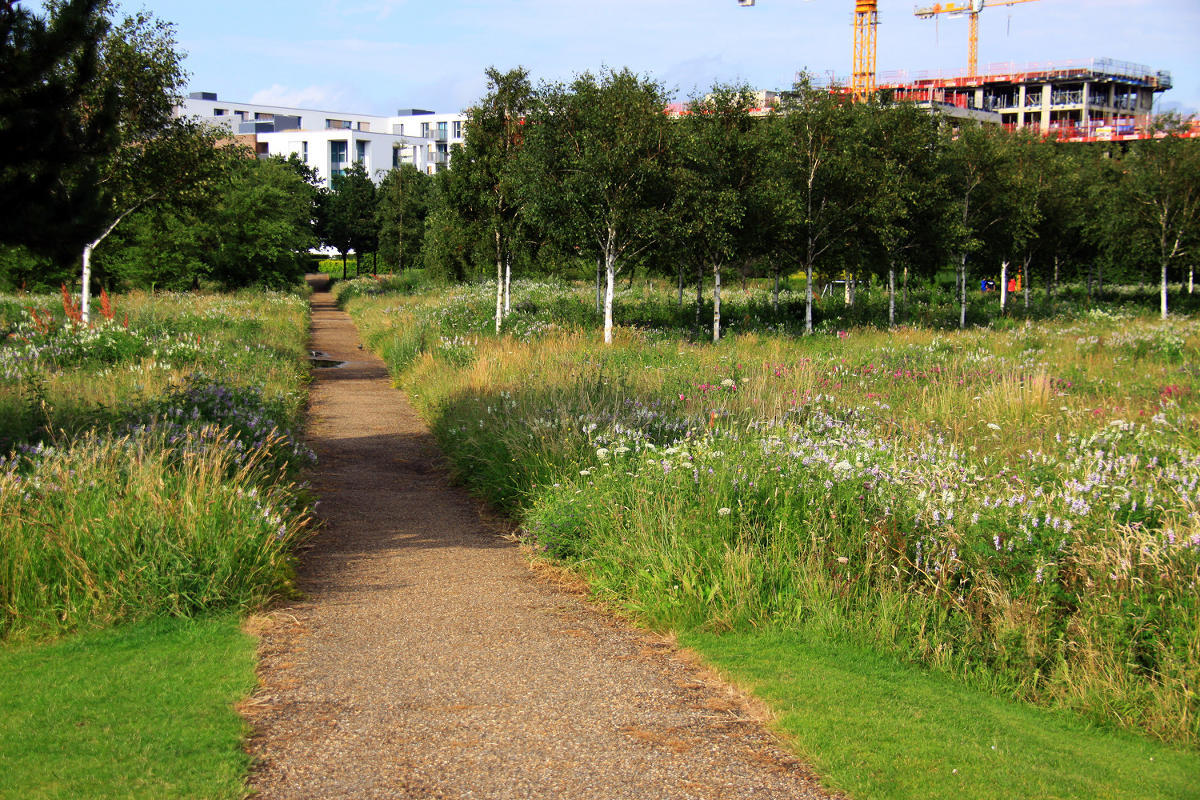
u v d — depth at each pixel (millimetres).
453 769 3523
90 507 5824
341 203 69375
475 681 4492
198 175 22047
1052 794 3385
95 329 16906
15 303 26922
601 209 21328
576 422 9062
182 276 39625
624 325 25703
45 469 6273
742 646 4984
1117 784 3520
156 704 4090
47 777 3361
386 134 113688
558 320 24625
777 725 3961
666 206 22688
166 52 20547
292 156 73125
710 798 3311
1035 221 32281
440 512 8555
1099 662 4523
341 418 14430
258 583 5758
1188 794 3459
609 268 21688
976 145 30297
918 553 5559
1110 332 22500
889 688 4422
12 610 5086
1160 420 9375
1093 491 6258
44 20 7152
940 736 3887
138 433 7473
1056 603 4988
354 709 4113
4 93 6914
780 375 13977
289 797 3279
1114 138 84812
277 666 4660
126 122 20031
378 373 21000
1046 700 4496
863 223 26328
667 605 5453
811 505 6219
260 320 26781
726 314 28609
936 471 6980
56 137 7160
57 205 7219
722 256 23453
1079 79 97188
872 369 15391
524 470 8602
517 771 3512
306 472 10125
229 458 7562
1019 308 35188
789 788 3396
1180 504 6070
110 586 5340
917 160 28422
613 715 4082
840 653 4883
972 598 5180
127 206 21344
